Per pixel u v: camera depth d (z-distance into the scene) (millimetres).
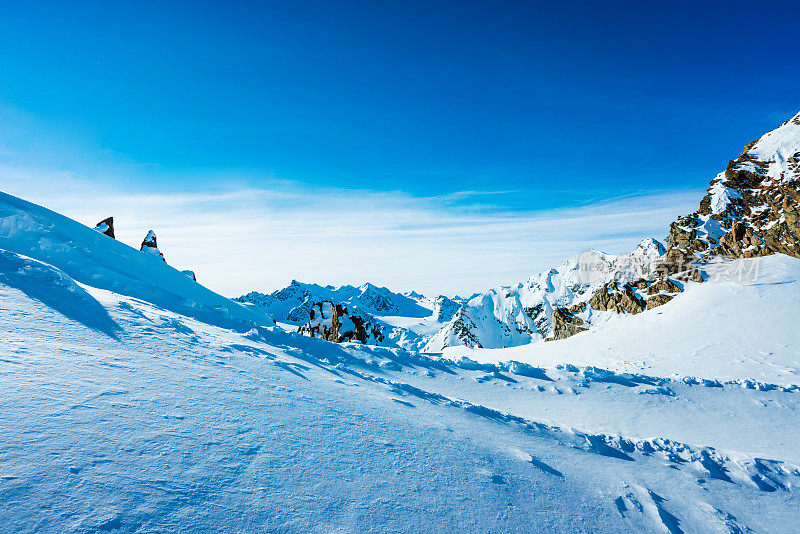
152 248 29516
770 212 52844
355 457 4875
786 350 25328
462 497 4555
